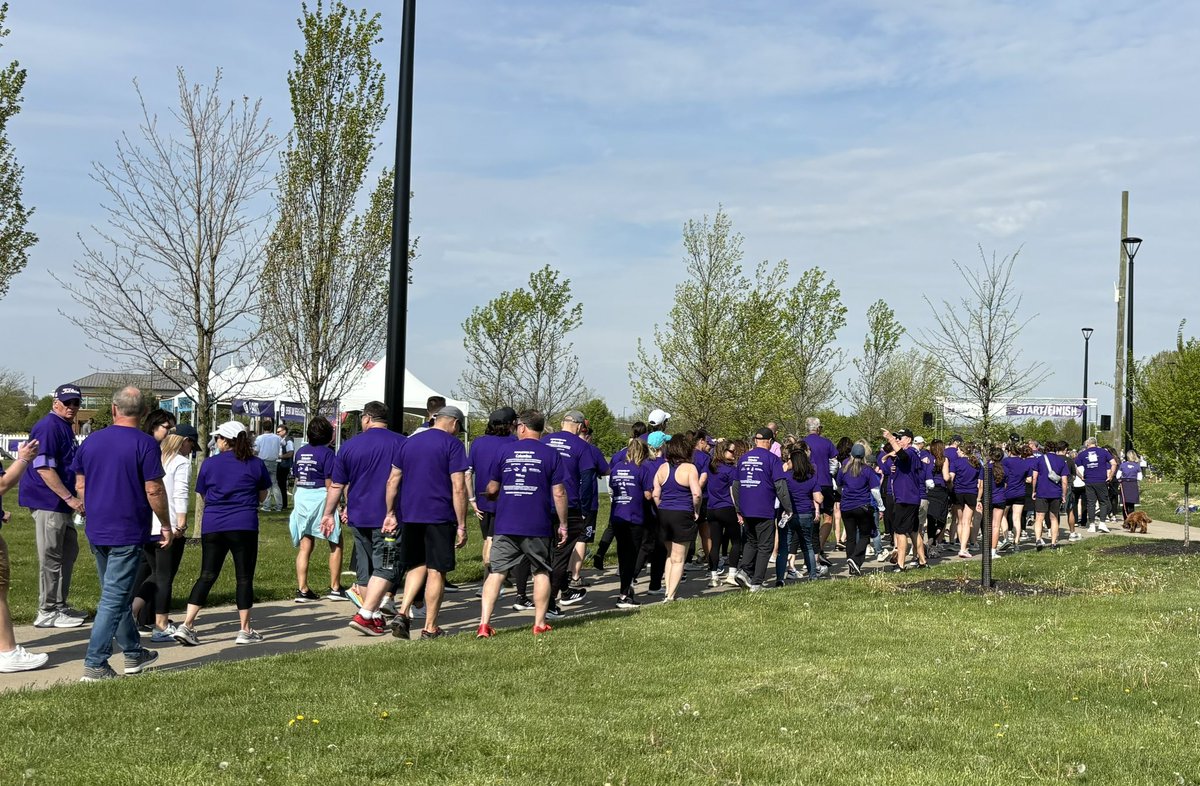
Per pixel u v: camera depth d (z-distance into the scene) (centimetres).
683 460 1187
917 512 1548
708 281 2766
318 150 1912
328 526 1005
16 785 486
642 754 550
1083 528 2369
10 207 2131
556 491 922
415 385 3372
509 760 532
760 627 952
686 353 2761
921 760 545
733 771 521
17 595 1106
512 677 723
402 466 928
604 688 698
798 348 3294
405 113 1152
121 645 766
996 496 1723
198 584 898
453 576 1346
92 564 1368
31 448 783
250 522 907
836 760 541
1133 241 2897
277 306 1878
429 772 515
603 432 4803
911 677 740
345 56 1933
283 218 1894
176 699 651
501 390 3566
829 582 1296
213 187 1773
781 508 1365
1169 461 1673
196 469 1780
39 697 654
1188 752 561
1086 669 763
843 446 1661
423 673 733
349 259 1923
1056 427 5856
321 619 1035
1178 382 1664
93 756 532
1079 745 573
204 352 1797
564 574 1103
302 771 512
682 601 1125
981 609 1077
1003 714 642
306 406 1953
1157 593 1198
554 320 3584
